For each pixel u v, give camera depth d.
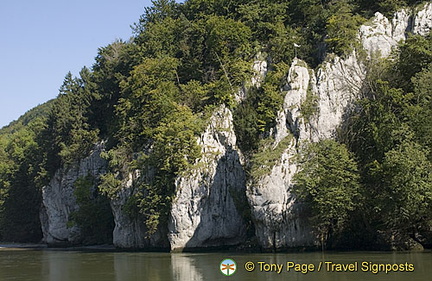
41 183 105.81
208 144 70.00
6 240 121.00
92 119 102.19
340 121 64.62
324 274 37.69
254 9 83.56
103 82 102.12
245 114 71.12
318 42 72.50
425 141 52.78
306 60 71.56
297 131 63.81
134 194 74.81
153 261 53.78
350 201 53.78
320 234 58.88
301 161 61.34
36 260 61.94
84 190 93.44
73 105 101.81
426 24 68.94
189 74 84.88
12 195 119.06
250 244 64.25
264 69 75.25
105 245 90.56
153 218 69.25
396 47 68.31
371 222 56.53
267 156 62.28
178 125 68.75
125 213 75.62
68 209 100.00
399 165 49.56
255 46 78.94
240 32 79.44
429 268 38.00
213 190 68.25
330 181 55.03
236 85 74.81
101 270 47.16
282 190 60.25
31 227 116.56
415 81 56.00
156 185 69.56
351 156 58.09
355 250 56.38
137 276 41.44
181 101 78.50
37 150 114.62
